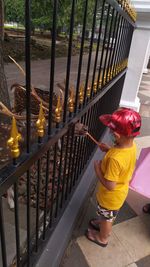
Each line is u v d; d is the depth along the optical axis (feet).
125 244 6.42
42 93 7.86
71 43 4.03
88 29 10.78
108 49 7.06
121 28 8.33
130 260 6.01
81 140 6.77
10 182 2.98
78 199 7.14
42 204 6.66
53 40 3.41
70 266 5.72
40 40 38.22
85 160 8.11
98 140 9.73
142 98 21.22
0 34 7.60
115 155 5.13
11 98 10.11
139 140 12.42
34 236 5.64
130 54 14.66
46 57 32.65
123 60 11.22
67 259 5.87
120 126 4.98
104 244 6.26
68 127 4.83
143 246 6.41
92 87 6.11
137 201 8.00
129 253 6.18
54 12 3.25
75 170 6.91
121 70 11.23
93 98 6.26
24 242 5.55
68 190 6.77
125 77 14.62
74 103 5.09
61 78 19.92
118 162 5.06
